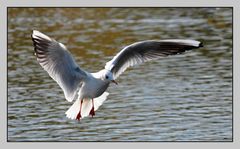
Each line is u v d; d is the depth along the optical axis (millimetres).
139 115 17281
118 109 17781
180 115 17250
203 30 27078
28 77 20984
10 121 16875
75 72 13188
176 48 13289
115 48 24141
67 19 28906
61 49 12883
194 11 30906
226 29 27172
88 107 13773
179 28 27391
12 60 22984
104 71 13289
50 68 12914
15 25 27766
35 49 12641
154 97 18828
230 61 22734
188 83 20219
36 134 15969
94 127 16453
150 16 29891
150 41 13266
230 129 16078
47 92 19422
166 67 22219
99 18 29234
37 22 28266
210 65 22312
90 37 25812
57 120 17000
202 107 17859
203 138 15570
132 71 21812
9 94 19188
